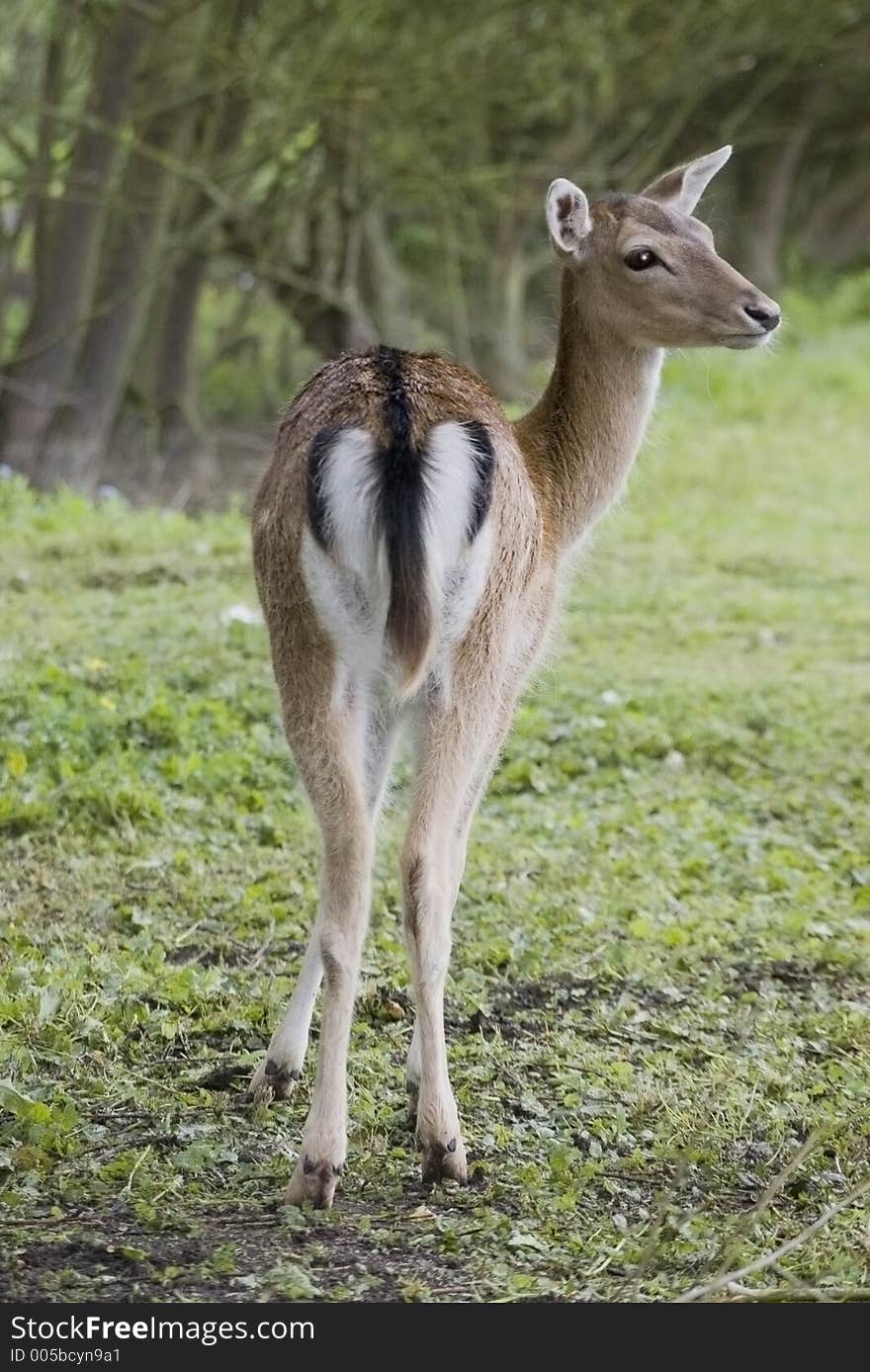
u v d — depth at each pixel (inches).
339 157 1110.4
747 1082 329.1
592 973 379.9
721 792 521.7
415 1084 312.3
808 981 386.6
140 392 1056.8
